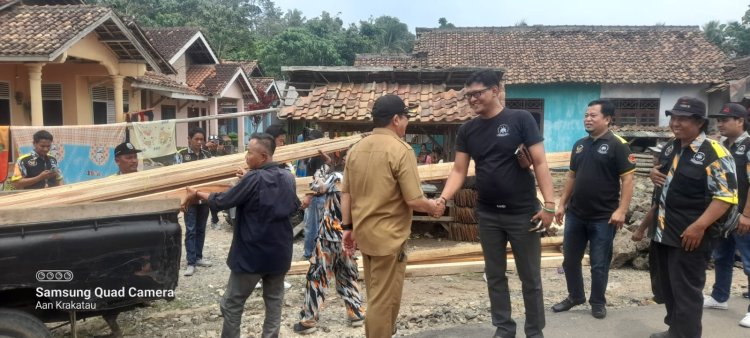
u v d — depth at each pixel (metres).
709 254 3.58
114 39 12.59
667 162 3.77
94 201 3.75
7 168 6.63
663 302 4.11
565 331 4.22
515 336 4.01
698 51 17.73
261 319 4.70
